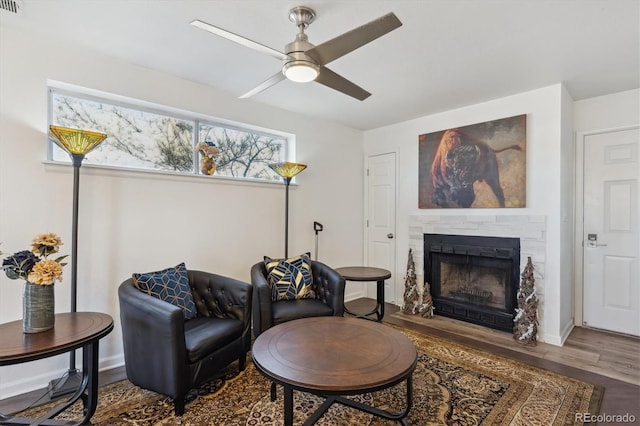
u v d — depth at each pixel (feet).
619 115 10.61
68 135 6.79
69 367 7.61
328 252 14.08
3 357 4.55
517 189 10.77
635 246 10.44
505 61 8.45
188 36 7.37
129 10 6.38
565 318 10.55
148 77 9.02
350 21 6.61
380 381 4.69
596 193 11.12
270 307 8.59
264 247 11.76
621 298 10.70
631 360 8.70
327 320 7.43
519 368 8.23
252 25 6.84
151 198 9.07
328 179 14.08
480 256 11.59
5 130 6.99
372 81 9.75
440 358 8.85
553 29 6.91
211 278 8.66
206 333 7.07
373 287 15.53
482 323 11.51
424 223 13.26
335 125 14.37
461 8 6.17
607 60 8.39
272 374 4.91
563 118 10.12
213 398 6.86
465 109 12.10
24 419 5.60
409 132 13.91
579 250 11.46
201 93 10.11
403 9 6.20
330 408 6.57
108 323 5.95
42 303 5.44
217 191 10.48
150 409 6.45
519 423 6.02
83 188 7.97
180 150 10.12
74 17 6.62
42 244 5.66
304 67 5.85
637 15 6.37
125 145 9.06
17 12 6.43
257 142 12.14
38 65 7.37
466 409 6.47
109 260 8.34
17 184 7.12
